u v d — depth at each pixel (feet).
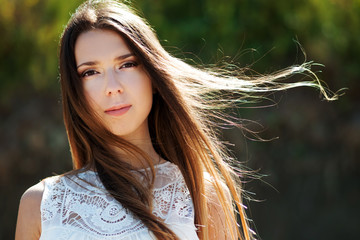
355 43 21.71
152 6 20.16
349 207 20.27
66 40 6.55
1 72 20.61
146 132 7.01
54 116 20.26
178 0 20.52
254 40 20.61
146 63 6.52
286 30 20.90
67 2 20.06
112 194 6.36
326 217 20.13
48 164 19.70
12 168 19.63
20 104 20.48
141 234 6.18
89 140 6.69
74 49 6.51
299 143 20.67
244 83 7.46
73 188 6.47
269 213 19.83
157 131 7.17
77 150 6.88
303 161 20.39
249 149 19.85
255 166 19.84
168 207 6.58
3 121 20.25
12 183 19.58
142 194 6.44
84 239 6.12
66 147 19.70
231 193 7.48
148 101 6.63
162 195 6.64
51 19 20.27
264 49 20.54
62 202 6.36
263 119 20.20
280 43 20.65
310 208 20.12
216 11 20.45
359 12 21.83
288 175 20.27
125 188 6.40
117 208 6.31
